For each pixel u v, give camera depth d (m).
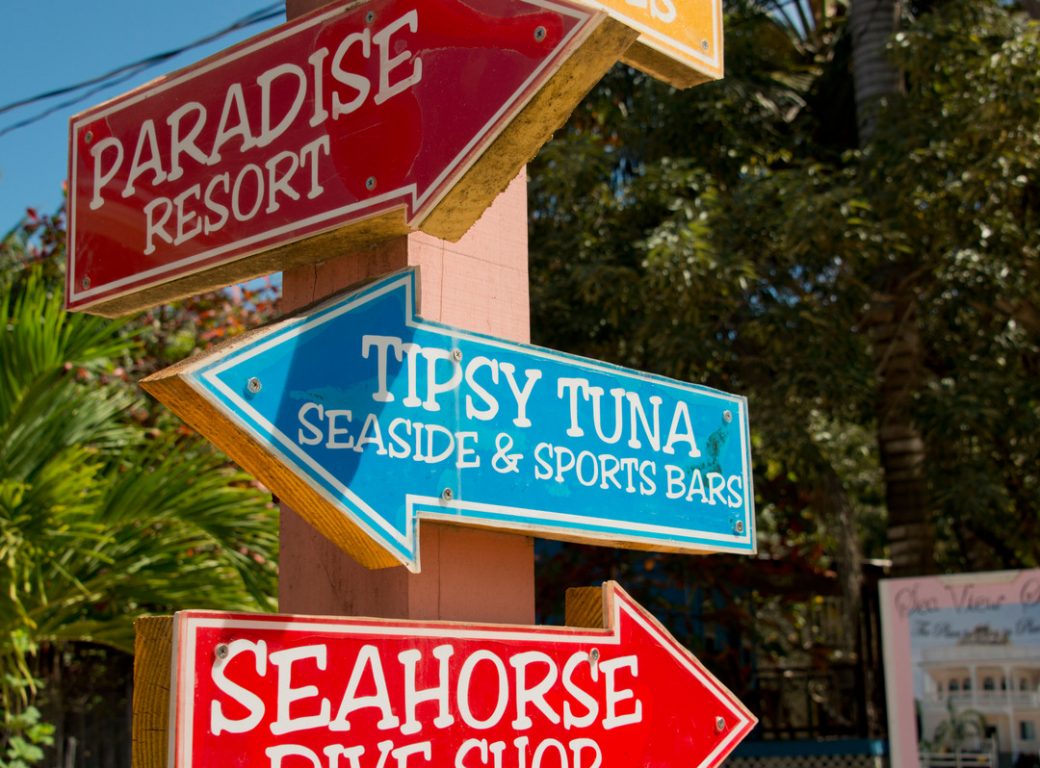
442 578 2.43
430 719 2.16
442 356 2.29
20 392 5.97
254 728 1.92
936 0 10.98
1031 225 9.94
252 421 1.98
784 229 8.80
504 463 2.34
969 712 8.54
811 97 11.54
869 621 11.16
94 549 5.98
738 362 9.80
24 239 8.91
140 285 2.46
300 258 2.37
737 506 2.81
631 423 2.61
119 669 7.31
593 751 2.43
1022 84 8.84
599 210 9.75
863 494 14.20
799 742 10.47
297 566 2.53
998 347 10.05
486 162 2.12
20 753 5.82
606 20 2.01
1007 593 8.55
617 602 2.57
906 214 9.37
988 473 9.97
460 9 2.18
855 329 10.50
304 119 2.32
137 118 2.56
